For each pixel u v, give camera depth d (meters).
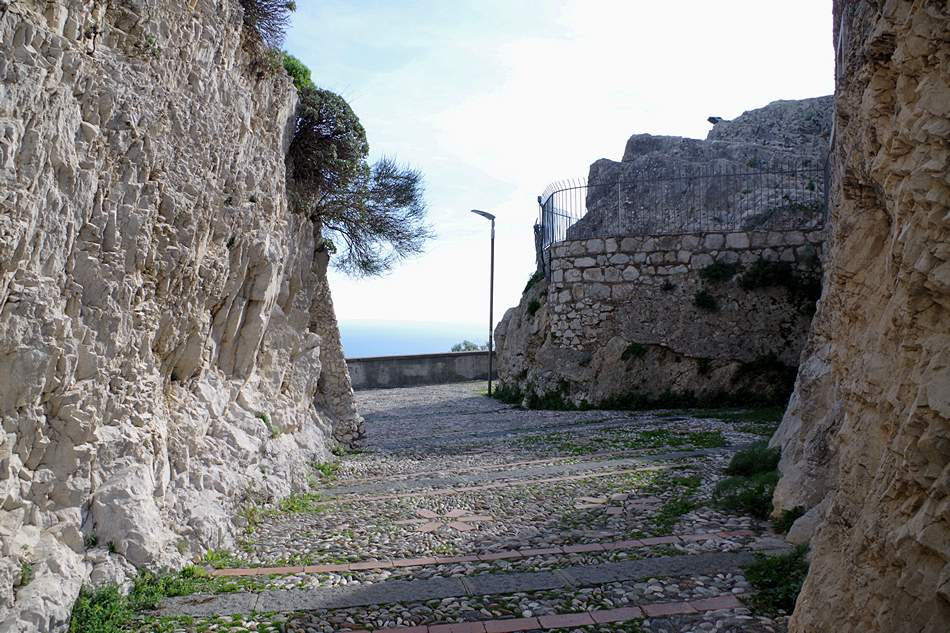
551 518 6.24
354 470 9.55
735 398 14.84
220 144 6.20
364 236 13.16
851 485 2.88
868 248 3.37
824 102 20.30
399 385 27.39
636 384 15.86
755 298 15.14
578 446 10.62
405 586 4.38
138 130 4.70
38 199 3.56
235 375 7.64
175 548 4.73
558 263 17.38
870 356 2.83
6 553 3.36
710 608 3.87
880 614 2.30
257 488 6.69
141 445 4.78
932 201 2.17
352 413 12.03
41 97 3.53
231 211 6.52
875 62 2.83
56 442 3.96
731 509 6.10
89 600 3.67
